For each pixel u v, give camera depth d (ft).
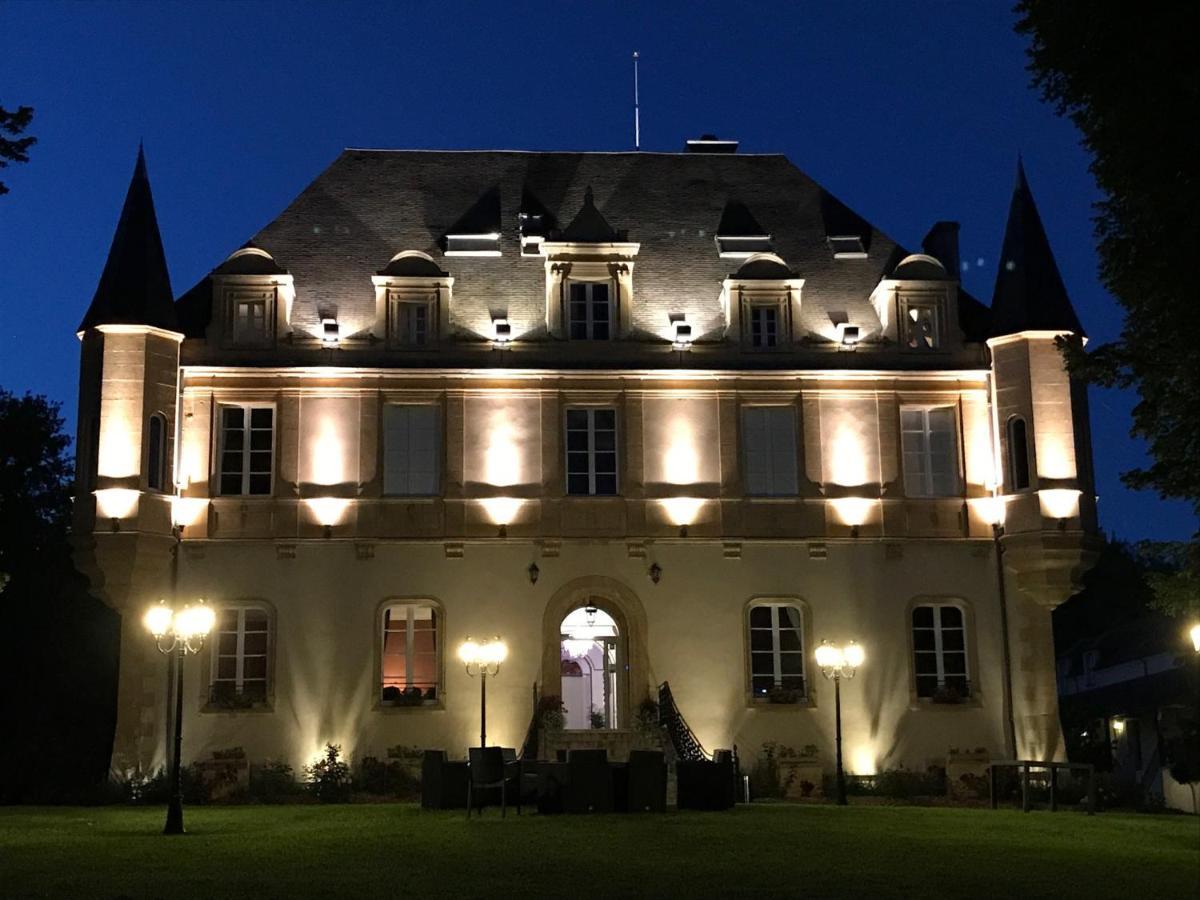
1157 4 64.23
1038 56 71.05
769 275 113.70
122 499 101.86
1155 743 139.44
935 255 119.75
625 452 109.70
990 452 111.45
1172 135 64.34
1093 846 66.90
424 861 57.62
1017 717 107.76
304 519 106.63
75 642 146.82
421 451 109.29
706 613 108.17
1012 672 108.37
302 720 104.12
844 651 99.86
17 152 76.89
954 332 113.70
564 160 124.98
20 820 79.25
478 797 78.59
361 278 113.50
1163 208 65.46
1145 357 72.08
